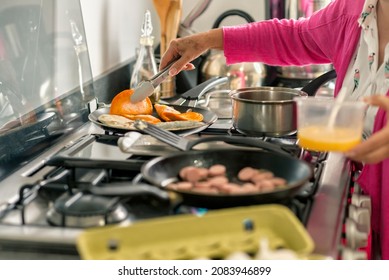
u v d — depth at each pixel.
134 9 2.24
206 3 2.39
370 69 1.47
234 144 1.36
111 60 2.03
